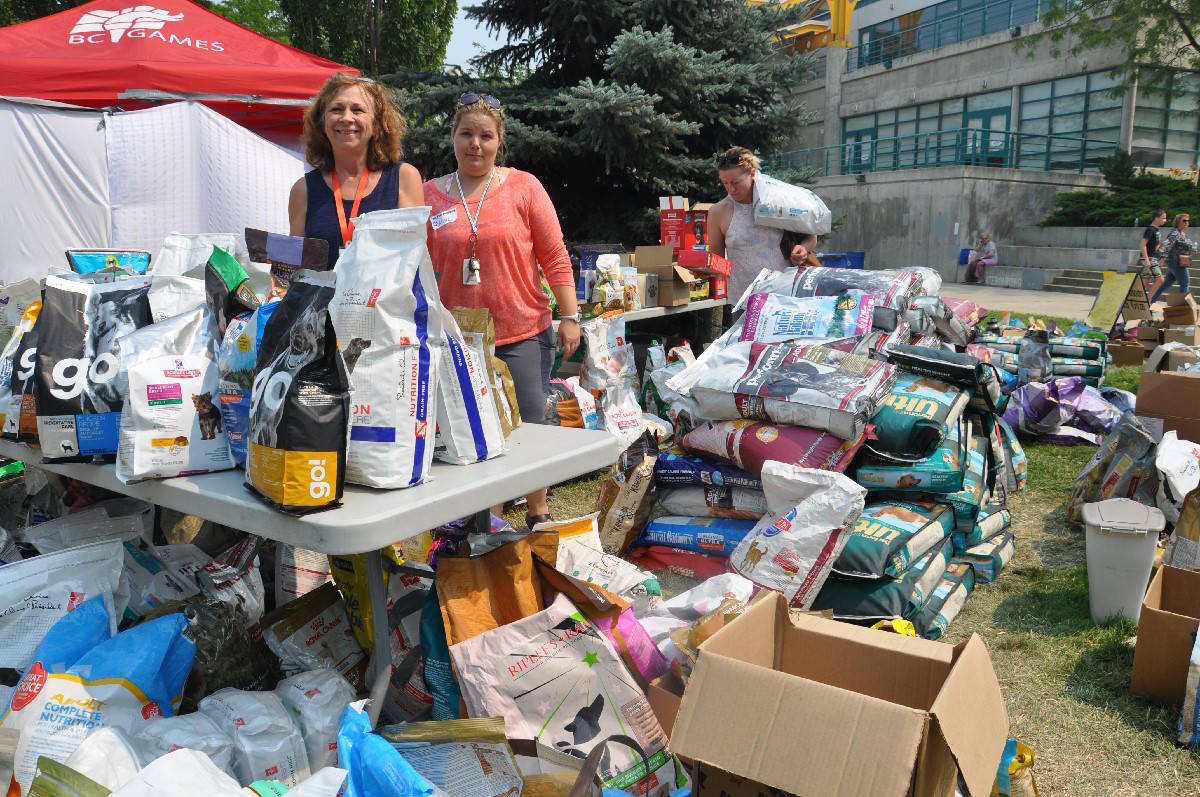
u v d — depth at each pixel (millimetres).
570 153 8328
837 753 1386
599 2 8227
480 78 9148
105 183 6207
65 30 7039
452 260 2932
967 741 1425
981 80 24422
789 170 9398
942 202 20672
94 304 1977
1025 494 4297
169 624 1872
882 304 3598
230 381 1756
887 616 2582
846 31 28391
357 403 1582
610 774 1772
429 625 1931
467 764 1602
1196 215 18094
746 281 4836
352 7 14484
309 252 2078
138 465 1681
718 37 8742
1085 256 18109
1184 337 7203
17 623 1946
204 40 7090
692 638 1991
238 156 6273
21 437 1973
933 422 2943
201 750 1604
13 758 1616
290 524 1462
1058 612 2977
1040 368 5441
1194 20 18562
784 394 3021
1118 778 2102
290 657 2023
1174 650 2344
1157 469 3398
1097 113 22203
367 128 2920
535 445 2035
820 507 2607
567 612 1858
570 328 3162
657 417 4879
